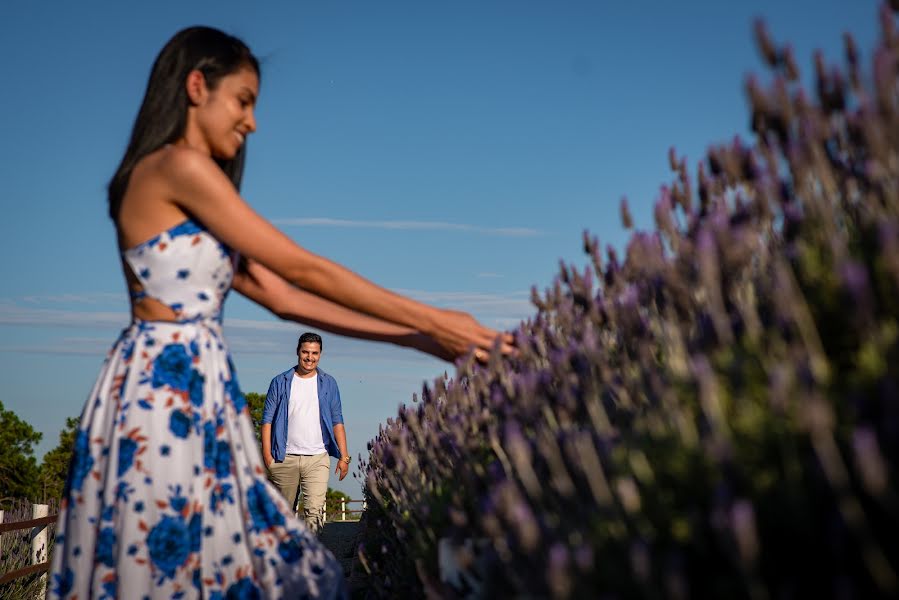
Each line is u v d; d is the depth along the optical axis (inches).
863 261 69.8
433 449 130.6
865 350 64.3
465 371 101.9
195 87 101.3
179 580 94.8
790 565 57.5
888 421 53.7
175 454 95.7
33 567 314.8
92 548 96.7
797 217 77.5
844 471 56.2
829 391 62.3
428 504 124.3
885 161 70.2
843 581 50.7
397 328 114.8
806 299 72.5
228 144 103.6
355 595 231.8
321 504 397.7
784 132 78.8
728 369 68.3
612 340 100.2
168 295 98.6
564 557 57.8
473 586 92.4
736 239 73.2
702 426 66.0
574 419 88.6
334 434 399.2
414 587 144.4
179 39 102.4
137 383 96.6
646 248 82.6
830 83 78.4
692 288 79.8
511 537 73.3
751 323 68.9
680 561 53.1
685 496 65.4
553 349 111.6
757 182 80.8
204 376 99.0
